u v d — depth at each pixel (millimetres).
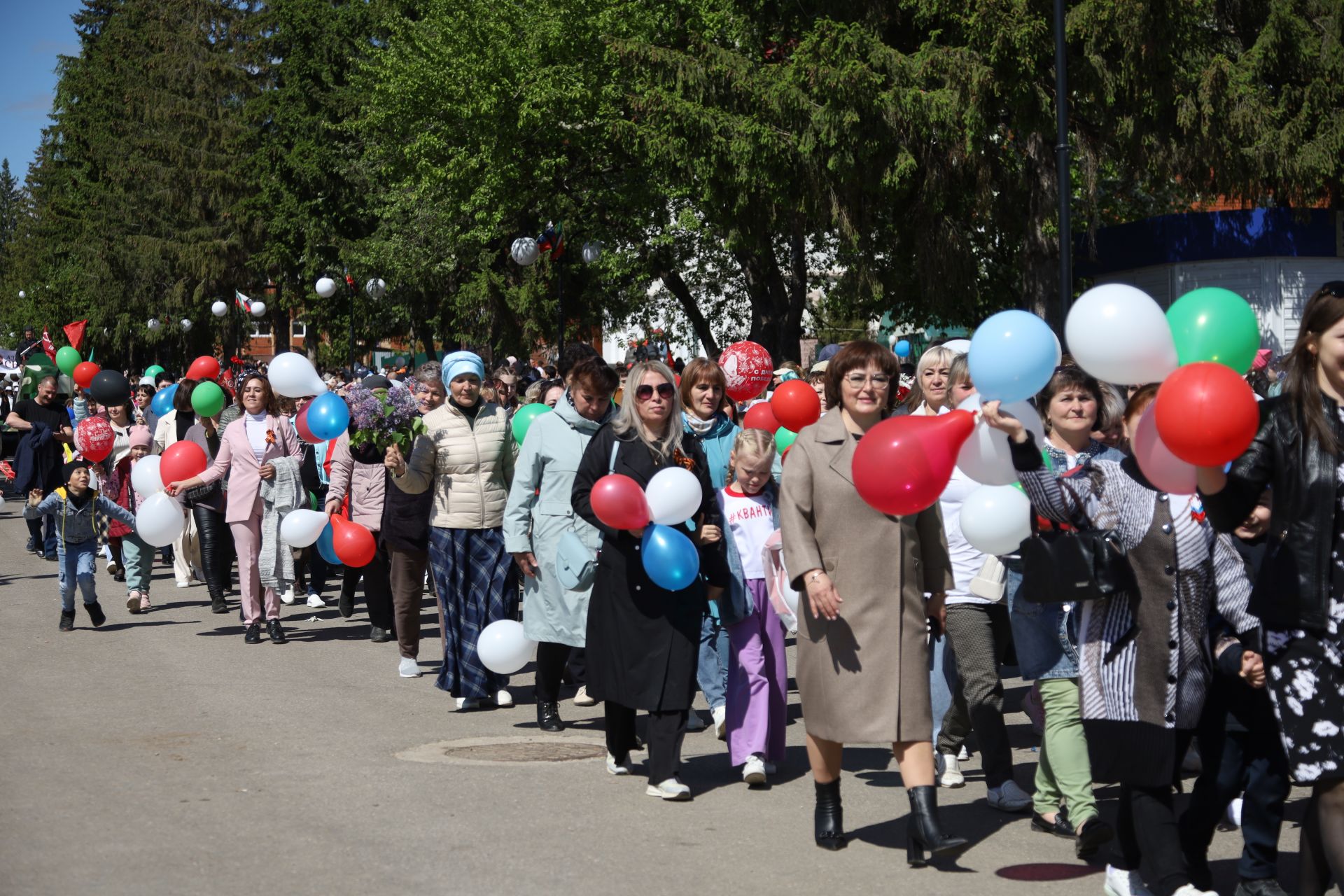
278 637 11320
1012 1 18859
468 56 30219
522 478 7938
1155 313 4684
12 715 8234
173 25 54781
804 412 10031
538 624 7953
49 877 5141
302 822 5938
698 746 7879
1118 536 4789
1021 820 6191
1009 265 26984
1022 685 9477
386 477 9797
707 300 37188
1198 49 21156
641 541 6414
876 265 23734
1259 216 23203
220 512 13039
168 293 54094
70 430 16844
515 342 39938
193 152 52375
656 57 21703
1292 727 4246
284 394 11188
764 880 5211
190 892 4980
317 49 48844
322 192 48094
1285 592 4234
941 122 19578
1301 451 4223
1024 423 5195
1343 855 4238
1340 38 20969
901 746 5449
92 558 12023
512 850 5551
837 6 21531
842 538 5516
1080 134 21562
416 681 9617
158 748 7383
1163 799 4773
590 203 31969
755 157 20984
